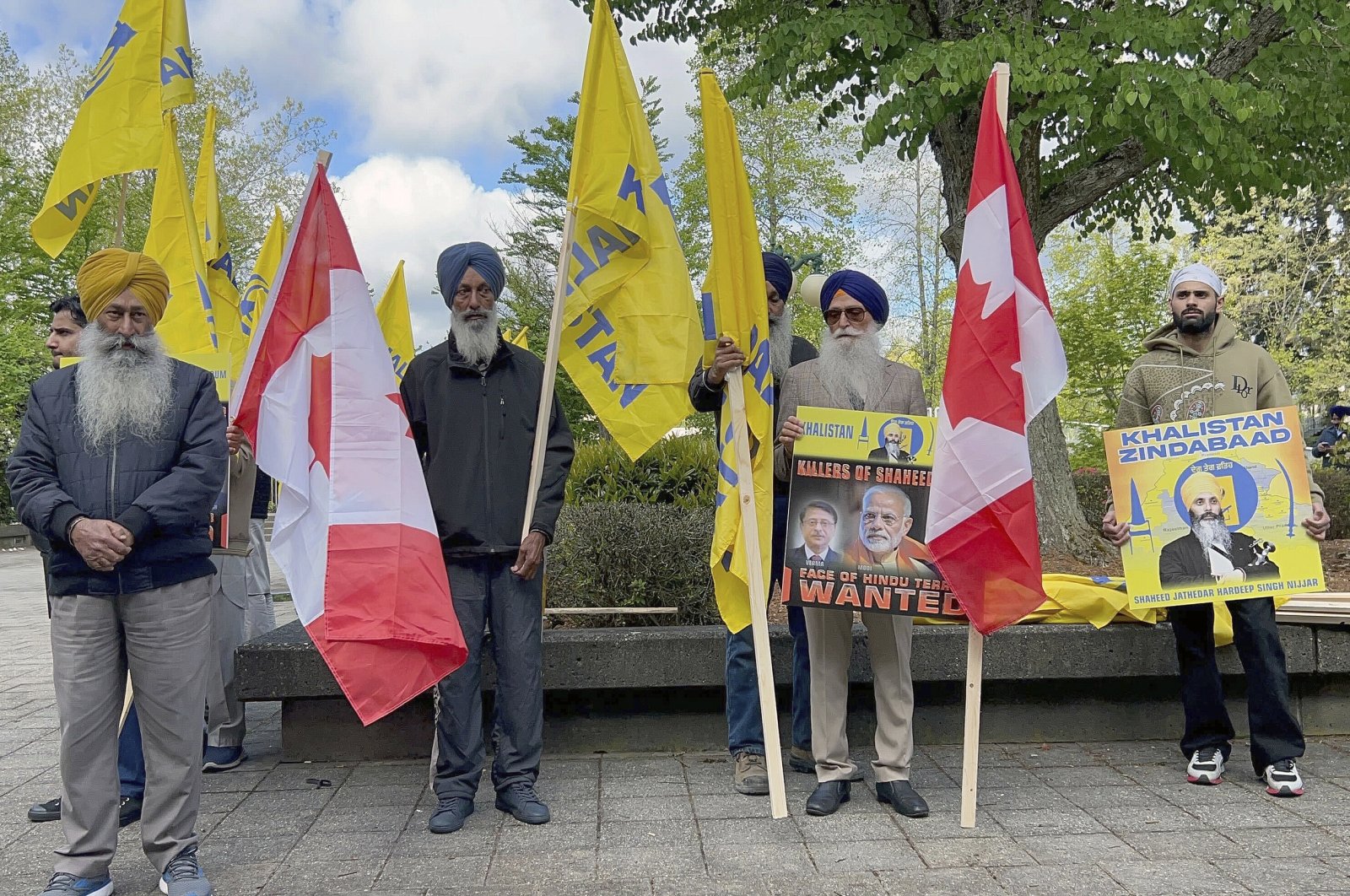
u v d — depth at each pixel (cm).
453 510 374
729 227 384
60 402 305
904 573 370
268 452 347
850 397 388
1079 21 648
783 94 771
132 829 369
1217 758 402
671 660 448
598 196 385
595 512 518
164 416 304
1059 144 809
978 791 396
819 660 383
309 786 416
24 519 296
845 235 2452
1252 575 389
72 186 455
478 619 377
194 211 475
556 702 458
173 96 466
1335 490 862
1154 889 301
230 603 446
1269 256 2231
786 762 440
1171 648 452
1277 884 303
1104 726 466
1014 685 464
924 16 730
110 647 302
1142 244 1753
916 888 305
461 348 382
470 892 308
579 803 388
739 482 376
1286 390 411
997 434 367
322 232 356
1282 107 654
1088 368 1839
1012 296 371
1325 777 406
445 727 372
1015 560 364
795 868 322
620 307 394
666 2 819
